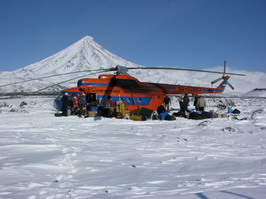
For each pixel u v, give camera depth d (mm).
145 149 6082
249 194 2664
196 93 19156
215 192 2816
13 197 2932
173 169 4355
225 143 7055
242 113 18422
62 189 3271
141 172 4141
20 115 17062
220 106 24328
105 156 5289
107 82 16172
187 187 3246
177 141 7293
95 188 3326
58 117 15188
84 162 4758
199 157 5246
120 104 15008
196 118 14555
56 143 6758
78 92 16609
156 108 16766
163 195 2838
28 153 5500
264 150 6113
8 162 4703
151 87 17000
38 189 3270
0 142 6875
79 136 8141
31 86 130875
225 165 4629
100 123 12070
